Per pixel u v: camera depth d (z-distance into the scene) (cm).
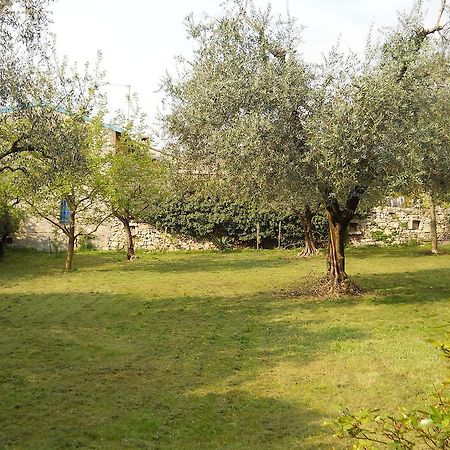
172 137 1475
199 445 505
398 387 641
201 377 700
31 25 847
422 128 1002
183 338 902
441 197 1300
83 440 514
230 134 1005
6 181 1455
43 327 987
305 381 676
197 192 1997
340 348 817
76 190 1798
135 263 2034
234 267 1891
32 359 778
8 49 840
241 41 1104
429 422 218
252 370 726
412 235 2584
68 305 1198
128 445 504
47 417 570
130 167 1855
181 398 625
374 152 1011
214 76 1107
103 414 578
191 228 2530
